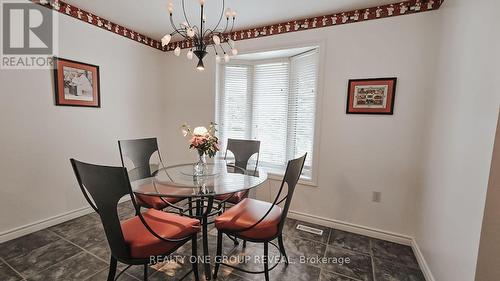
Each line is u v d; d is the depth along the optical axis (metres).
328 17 2.40
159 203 1.99
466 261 1.20
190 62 3.34
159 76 3.52
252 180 1.91
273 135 3.14
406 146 2.15
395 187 2.23
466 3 1.39
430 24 1.99
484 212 1.07
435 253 1.62
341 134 2.42
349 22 2.30
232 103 3.28
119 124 3.00
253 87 3.24
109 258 1.89
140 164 2.45
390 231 2.28
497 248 1.06
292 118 3.00
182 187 1.72
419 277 1.76
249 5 2.24
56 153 2.40
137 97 3.21
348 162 2.42
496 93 1.03
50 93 2.32
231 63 3.18
